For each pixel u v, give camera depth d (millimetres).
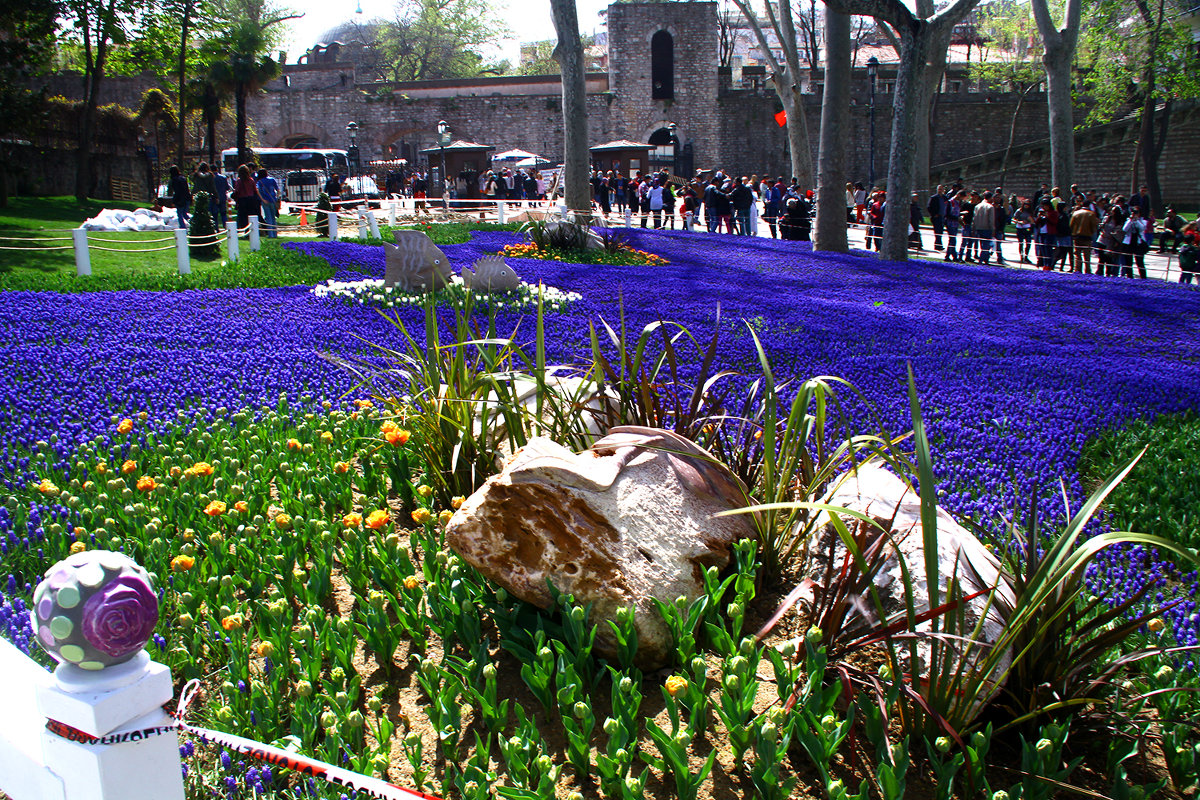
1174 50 37844
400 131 52344
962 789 2633
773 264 19781
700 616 3113
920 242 28391
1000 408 7359
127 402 6328
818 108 52031
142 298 11086
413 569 3650
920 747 2809
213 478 4645
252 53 39406
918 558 3279
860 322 12344
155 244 18625
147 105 39406
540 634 2957
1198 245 22266
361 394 6801
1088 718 2867
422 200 30531
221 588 3365
